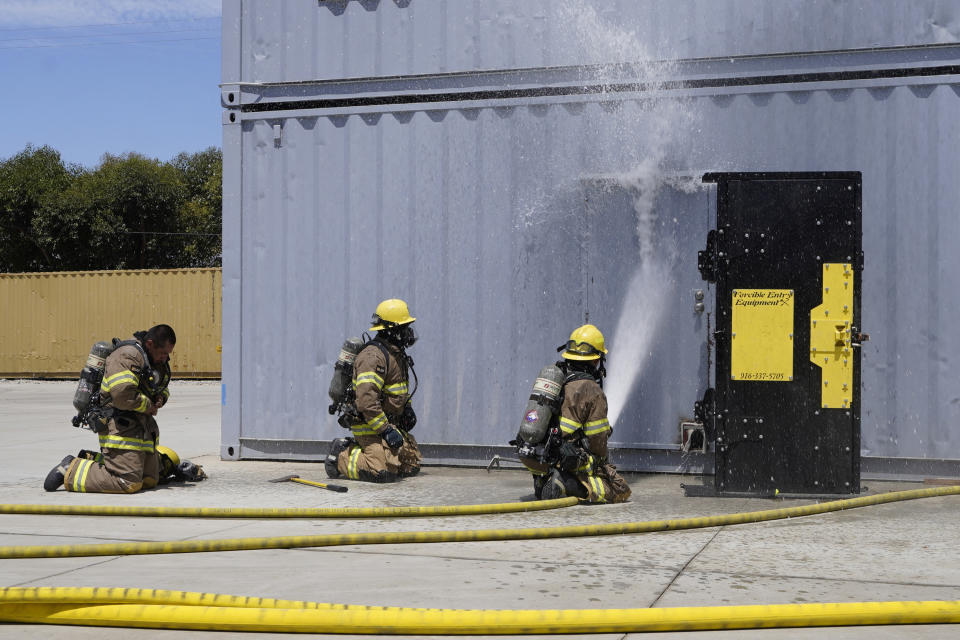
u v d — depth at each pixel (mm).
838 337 6457
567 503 6273
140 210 47812
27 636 3617
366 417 7363
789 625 3570
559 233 8000
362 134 8492
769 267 6555
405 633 3520
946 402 7223
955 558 4719
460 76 8211
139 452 6930
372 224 8469
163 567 4523
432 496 6773
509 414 8109
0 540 5203
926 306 7266
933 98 7266
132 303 26078
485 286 8172
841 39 7387
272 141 8734
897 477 7336
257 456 8812
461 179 8227
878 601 3818
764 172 6562
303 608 3715
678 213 7734
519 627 3492
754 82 7594
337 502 6531
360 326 8508
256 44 8742
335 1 8523
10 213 46938
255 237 8781
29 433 12039
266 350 8758
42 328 26906
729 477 6625
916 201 7289
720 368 6629
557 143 7996
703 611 3570
